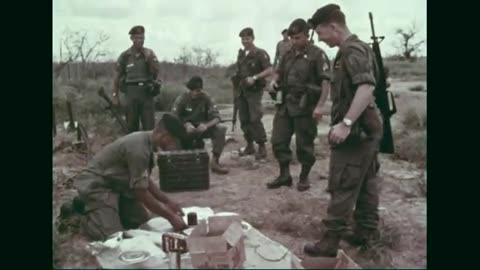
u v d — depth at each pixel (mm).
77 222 3654
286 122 4984
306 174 4984
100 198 3584
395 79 12625
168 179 5027
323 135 7590
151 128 6527
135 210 3783
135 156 3410
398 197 4602
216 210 4453
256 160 6371
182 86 11602
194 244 2807
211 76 16312
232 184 5312
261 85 6203
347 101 3135
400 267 3193
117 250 3141
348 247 3516
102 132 7152
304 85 4734
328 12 3223
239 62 6344
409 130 7250
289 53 4852
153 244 3211
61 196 4363
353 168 3135
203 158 5066
